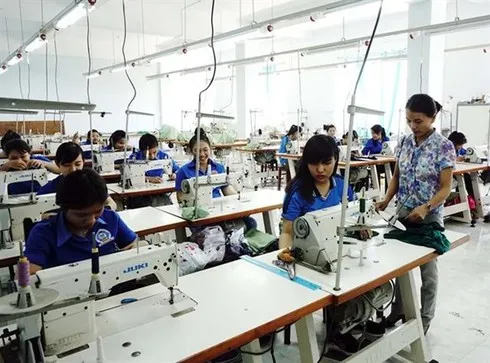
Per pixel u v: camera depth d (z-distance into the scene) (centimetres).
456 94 905
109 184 436
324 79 1157
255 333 130
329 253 174
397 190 251
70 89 1234
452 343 243
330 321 205
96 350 119
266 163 810
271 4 852
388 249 202
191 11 938
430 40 731
